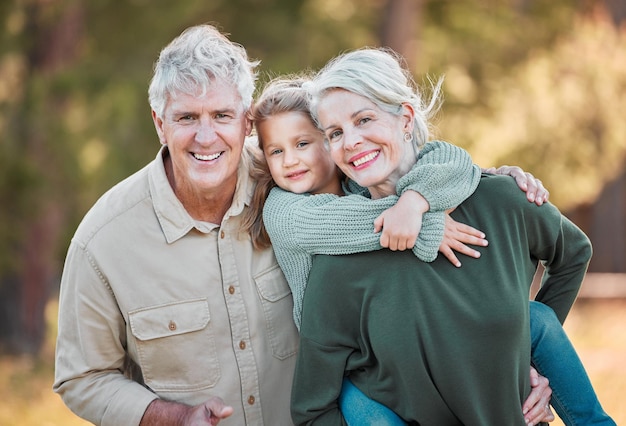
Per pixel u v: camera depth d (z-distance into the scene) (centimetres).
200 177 307
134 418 310
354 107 293
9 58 1093
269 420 326
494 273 292
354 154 295
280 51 1185
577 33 1365
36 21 1066
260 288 326
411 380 288
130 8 1088
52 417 696
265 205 323
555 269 323
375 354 291
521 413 292
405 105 298
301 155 320
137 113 1013
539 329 311
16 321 1167
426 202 289
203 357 320
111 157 997
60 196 1048
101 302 317
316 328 299
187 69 302
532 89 1223
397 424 292
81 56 1097
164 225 319
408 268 291
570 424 308
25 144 1034
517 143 1209
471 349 286
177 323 317
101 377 321
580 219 1922
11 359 1101
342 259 299
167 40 1098
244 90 311
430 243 287
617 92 1360
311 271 306
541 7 1348
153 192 321
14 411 727
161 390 321
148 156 1007
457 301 288
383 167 296
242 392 322
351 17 1212
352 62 297
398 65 303
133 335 317
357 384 300
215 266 323
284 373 329
